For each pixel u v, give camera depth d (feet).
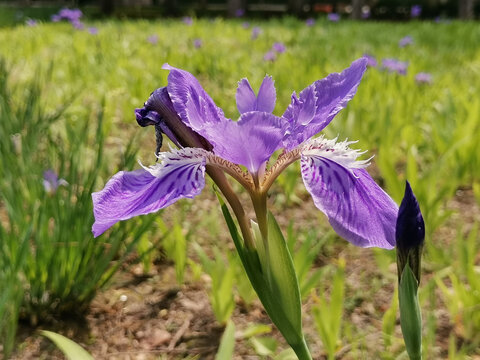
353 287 0.84
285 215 1.08
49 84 1.82
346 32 3.57
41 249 0.73
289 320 0.45
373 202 0.44
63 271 0.75
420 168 1.25
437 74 2.04
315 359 0.69
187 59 2.22
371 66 1.91
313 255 0.75
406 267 0.40
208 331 0.76
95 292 0.79
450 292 0.79
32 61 2.22
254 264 0.45
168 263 0.92
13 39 3.00
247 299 0.78
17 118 1.09
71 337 0.74
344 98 0.44
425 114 1.43
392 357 0.65
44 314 0.76
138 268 0.90
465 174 1.11
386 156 0.94
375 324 0.76
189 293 0.83
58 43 2.87
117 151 1.30
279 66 2.07
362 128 1.29
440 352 0.69
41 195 0.78
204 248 0.97
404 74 1.76
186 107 0.45
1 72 1.36
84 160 1.04
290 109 0.47
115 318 0.78
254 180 0.46
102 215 0.41
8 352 0.67
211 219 1.02
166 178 0.44
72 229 0.75
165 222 1.05
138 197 0.43
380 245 0.42
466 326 0.71
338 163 0.45
